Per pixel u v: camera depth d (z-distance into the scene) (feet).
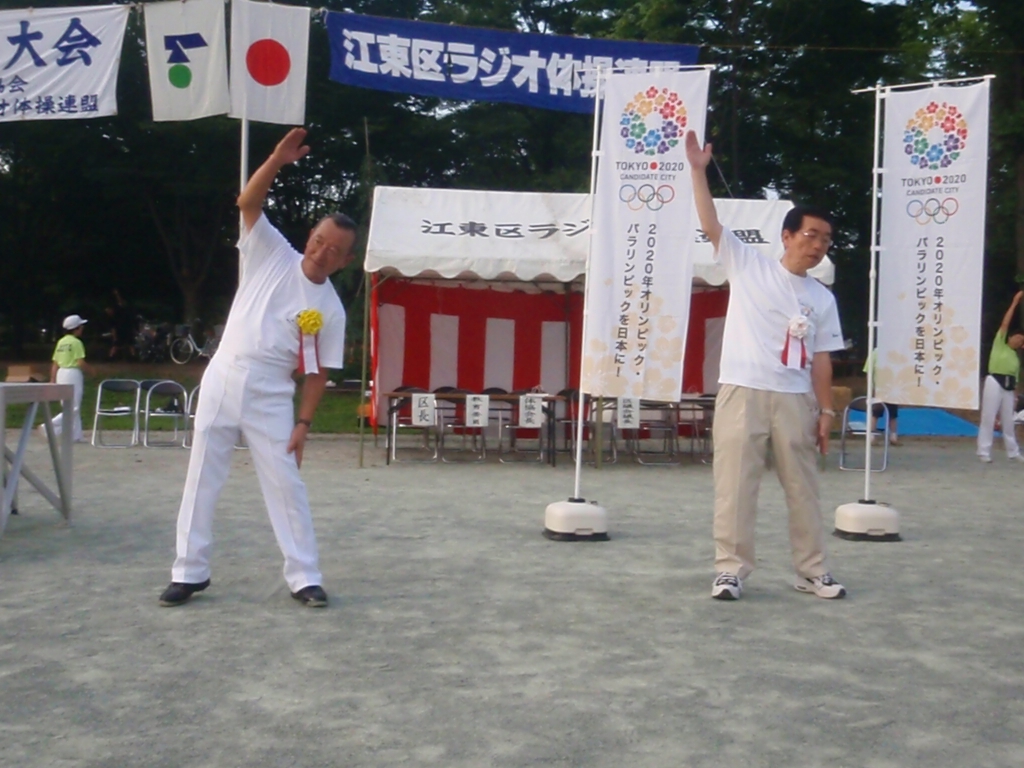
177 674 14.42
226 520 26.32
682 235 26.53
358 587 19.62
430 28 35.24
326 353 18.03
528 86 35.65
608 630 16.85
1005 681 14.58
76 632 16.38
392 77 35.24
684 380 48.75
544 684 14.19
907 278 27.12
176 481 34.12
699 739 12.30
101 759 11.52
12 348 109.60
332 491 32.73
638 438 44.91
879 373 27.43
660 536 25.48
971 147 26.37
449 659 15.24
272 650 15.55
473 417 41.01
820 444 19.29
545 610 18.07
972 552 24.13
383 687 13.98
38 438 47.93
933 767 11.60
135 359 98.73
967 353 26.61
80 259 103.65
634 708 13.32
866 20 72.64
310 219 98.53
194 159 84.74
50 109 33.78
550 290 48.80
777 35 72.84
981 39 65.77
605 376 26.61
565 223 42.32
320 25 78.54
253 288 17.81
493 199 43.19
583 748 11.98
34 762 11.43
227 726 12.53
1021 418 50.72
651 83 26.53
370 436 52.37
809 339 18.71
